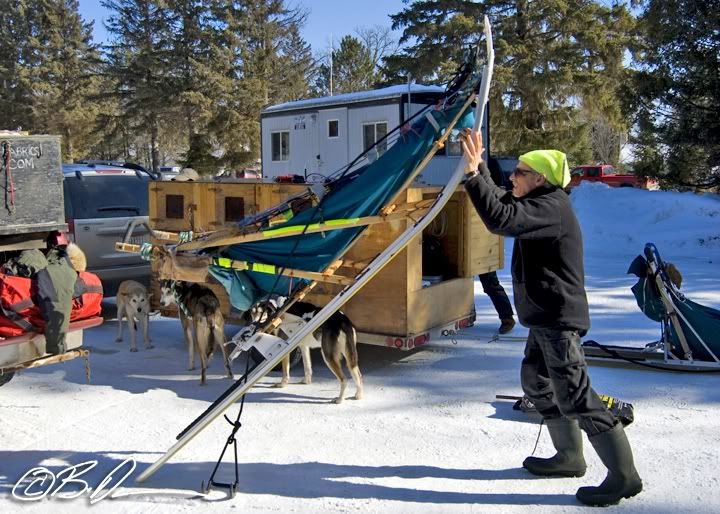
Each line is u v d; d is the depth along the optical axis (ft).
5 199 16.40
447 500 12.98
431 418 17.37
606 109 93.15
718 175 57.98
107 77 140.67
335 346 18.61
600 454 12.41
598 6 93.45
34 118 159.74
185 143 145.38
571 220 12.31
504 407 18.04
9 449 16.05
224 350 21.12
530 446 15.43
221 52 124.47
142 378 21.45
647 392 18.85
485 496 13.09
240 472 14.52
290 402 18.93
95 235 28.30
